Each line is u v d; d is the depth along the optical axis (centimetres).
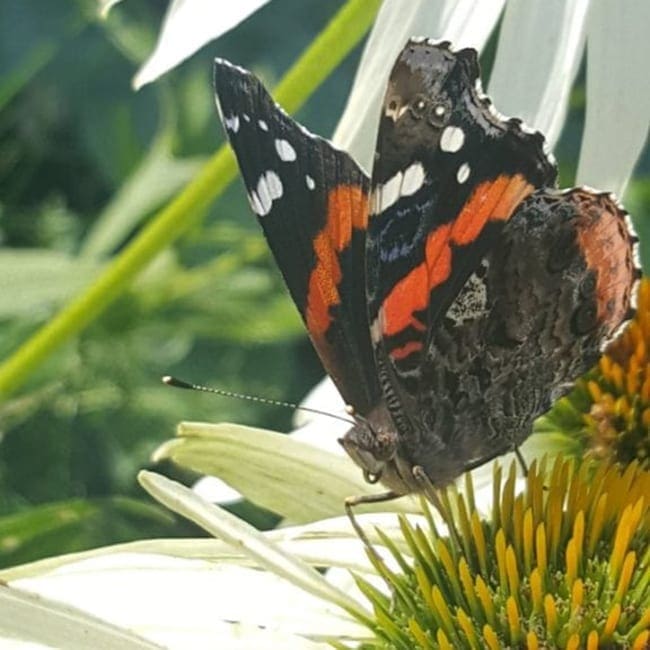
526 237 44
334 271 44
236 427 46
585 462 45
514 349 44
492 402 44
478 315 44
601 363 47
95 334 56
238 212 58
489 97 45
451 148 43
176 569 44
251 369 59
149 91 63
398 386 44
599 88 45
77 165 64
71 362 56
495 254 44
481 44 46
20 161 63
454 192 44
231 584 44
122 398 57
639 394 46
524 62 46
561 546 44
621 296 43
